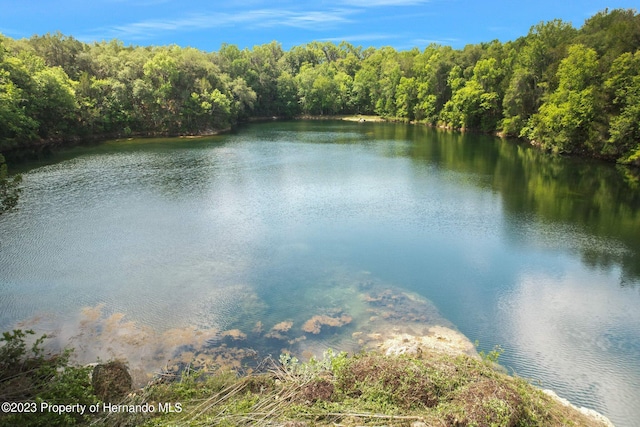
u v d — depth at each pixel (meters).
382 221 25.91
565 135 48.25
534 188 34.31
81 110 62.47
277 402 8.84
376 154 51.69
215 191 32.81
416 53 113.88
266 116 109.00
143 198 30.52
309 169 41.94
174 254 20.80
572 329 14.68
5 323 14.79
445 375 9.38
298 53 134.62
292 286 17.66
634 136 41.31
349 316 15.33
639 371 12.48
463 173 40.22
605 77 44.91
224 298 16.64
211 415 8.55
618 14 61.78
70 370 9.54
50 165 42.41
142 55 74.81
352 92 113.56
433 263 20.00
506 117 67.75
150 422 8.23
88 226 24.55
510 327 14.77
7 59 52.06
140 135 69.06
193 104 72.81
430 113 89.38
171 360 12.77
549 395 10.38
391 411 8.27
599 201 30.34
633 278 18.48
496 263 20.00
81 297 16.64
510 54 71.06
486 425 7.55
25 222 25.12
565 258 20.56
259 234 23.58
